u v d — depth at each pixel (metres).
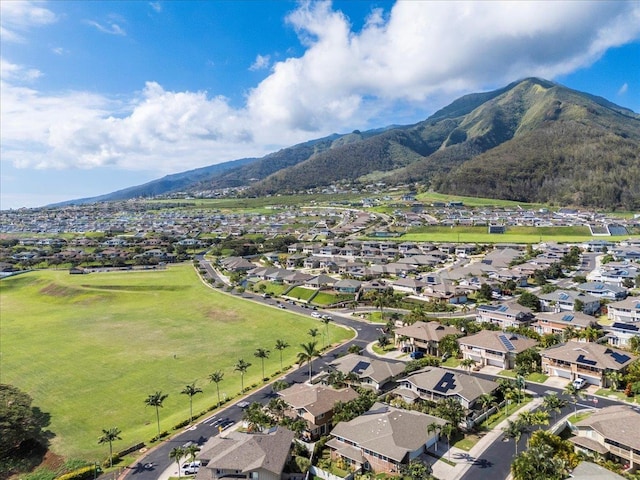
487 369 98.19
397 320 139.62
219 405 90.31
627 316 125.56
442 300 160.75
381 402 81.62
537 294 158.75
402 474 61.34
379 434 67.44
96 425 85.81
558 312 131.12
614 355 88.50
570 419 73.25
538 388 86.69
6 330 151.38
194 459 67.69
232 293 190.75
